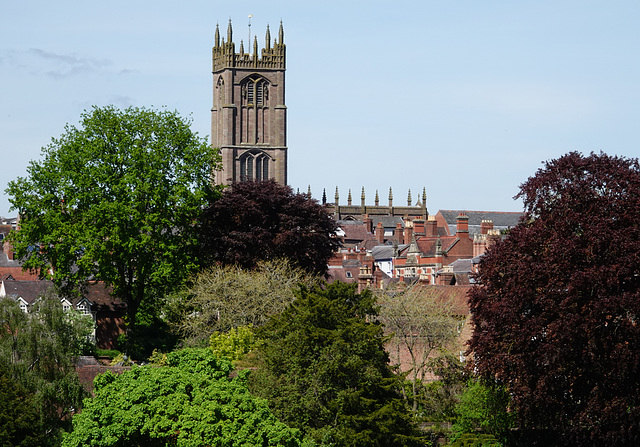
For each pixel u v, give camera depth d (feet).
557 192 343.05
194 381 269.03
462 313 432.25
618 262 307.17
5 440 304.30
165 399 261.65
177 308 477.36
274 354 329.52
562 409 315.58
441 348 394.93
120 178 480.64
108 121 489.26
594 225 315.58
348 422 312.71
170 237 492.13
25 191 478.18
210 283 465.47
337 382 321.52
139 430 255.91
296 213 551.59
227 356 401.08
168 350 496.64
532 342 319.88
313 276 529.45
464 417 349.82
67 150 482.28
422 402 369.91
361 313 348.59
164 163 492.13
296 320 336.70
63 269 471.62
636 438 303.68
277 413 315.58
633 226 315.58
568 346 301.84
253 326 436.76
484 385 345.51
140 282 485.15
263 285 460.96
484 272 349.61
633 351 297.33
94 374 368.07
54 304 368.68
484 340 330.54
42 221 473.67
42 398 326.65
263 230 524.52
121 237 465.47
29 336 349.61
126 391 264.31
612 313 297.53
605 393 301.22
